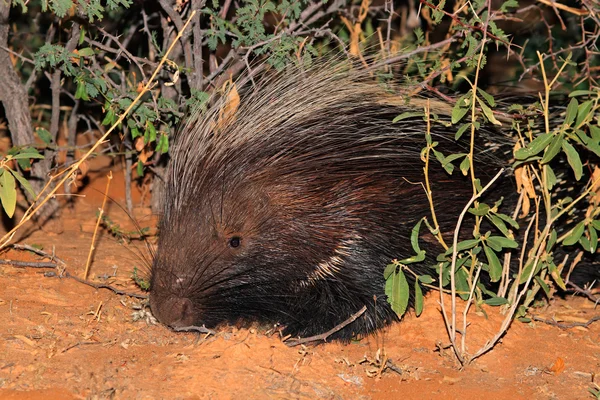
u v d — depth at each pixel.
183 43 1.98
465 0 2.02
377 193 1.84
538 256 1.79
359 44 2.05
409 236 1.86
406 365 1.76
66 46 1.97
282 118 1.86
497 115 1.89
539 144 1.74
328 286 1.84
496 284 1.93
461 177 1.89
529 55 2.46
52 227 2.11
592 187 1.80
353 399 1.68
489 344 1.78
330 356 1.78
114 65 1.98
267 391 1.67
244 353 1.72
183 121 1.96
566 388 1.74
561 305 1.98
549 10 2.42
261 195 1.81
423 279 1.77
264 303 1.84
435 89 1.90
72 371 1.67
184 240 1.79
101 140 1.82
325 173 1.83
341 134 1.85
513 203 1.93
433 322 1.85
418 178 1.86
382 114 1.89
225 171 1.82
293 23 2.03
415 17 2.28
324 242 1.83
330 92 1.91
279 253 1.82
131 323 1.80
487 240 1.75
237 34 1.98
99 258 2.01
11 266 1.92
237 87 1.94
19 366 1.67
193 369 1.69
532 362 1.80
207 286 1.79
